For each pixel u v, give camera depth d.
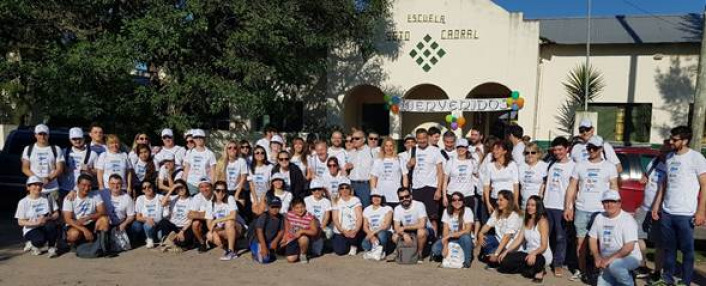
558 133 15.37
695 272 6.74
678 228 5.78
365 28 14.16
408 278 6.32
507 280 6.31
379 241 7.25
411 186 7.96
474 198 7.53
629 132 15.21
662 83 14.76
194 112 12.45
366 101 17.38
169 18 10.44
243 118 15.58
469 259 6.86
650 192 6.38
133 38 10.55
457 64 14.65
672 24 15.67
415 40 14.92
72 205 7.15
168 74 12.31
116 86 11.34
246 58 11.82
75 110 11.04
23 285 5.74
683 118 14.58
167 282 5.98
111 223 7.46
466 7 14.54
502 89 15.90
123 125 12.61
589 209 6.24
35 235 7.06
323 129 15.11
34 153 7.39
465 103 13.89
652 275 6.33
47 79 10.70
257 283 6.02
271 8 11.45
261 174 7.87
